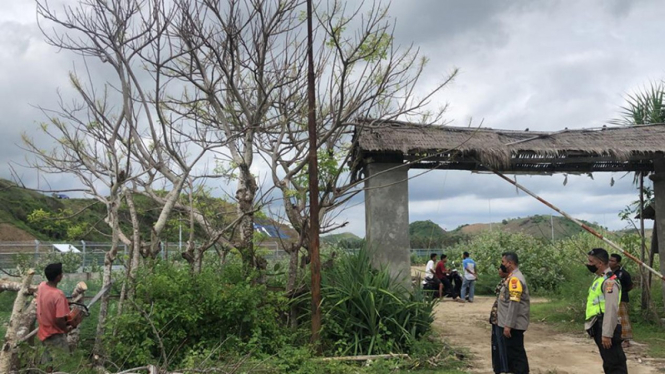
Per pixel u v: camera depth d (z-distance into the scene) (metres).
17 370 6.04
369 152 10.71
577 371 8.41
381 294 9.30
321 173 9.62
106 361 7.29
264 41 9.79
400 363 8.34
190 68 9.77
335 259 10.17
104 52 8.55
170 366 7.75
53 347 6.38
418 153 10.33
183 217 11.55
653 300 12.97
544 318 13.60
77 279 21.09
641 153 11.24
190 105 11.38
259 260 9.75
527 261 20.33
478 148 10.45
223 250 10.19
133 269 8.30
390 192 10.84
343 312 9.04
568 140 11.34
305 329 9.08
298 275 10.11
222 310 8.23
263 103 9.90
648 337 10.91
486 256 22.02
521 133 11.52
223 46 9.84
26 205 31.39
